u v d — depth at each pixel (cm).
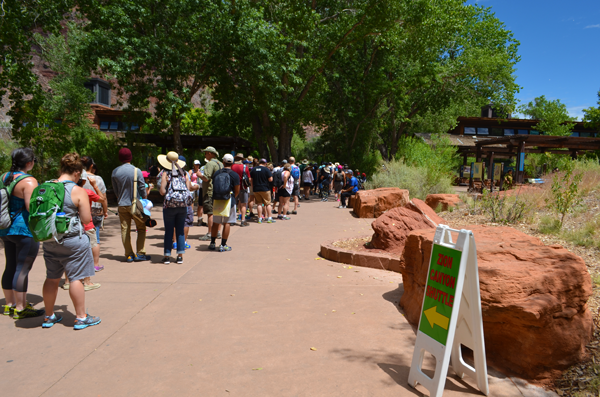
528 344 312
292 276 584
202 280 561
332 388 289
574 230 648
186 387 289
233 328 396
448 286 279
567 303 319
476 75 3044
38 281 560
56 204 375
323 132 3412
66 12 1583
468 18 3241
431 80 2934
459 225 781
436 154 2816
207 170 852
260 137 2558
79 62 1828
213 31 1820
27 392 282
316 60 2200
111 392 282
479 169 2772
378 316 431
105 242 844
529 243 389
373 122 2988
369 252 666
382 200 1238
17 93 1459
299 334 383
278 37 2022
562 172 945
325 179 1911
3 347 354
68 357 335
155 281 555
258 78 1919
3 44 1330
